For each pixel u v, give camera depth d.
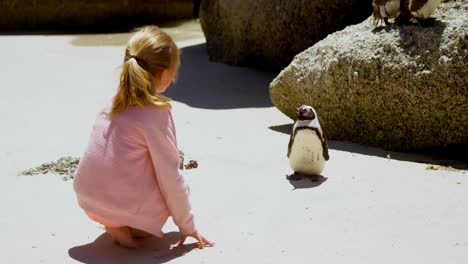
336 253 3.61
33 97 8.86
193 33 16.45
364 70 6.06
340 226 4.02
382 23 6.66
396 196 4.53
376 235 3.86
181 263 3.55
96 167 3.72
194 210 4.41
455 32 5.64
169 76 3.84
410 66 5.78
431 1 5.97
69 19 18.39
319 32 10.08
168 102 3.73
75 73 10.66
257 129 7.00
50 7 18.22
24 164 5.73
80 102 8.51
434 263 3.44
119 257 3.68
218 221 4.20
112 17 18.62
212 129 7.02
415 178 4.98
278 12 10.40
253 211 4.36
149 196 3.70
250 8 10.88
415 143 5.90
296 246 3.74
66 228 4.16
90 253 3.75
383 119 6.05
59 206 4.58
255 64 11.25
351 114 6.29
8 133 6.91
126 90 3.71
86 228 4.16
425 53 5.74
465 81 5.49
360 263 3.47
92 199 3.73
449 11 6.31
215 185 4.99
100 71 10.82
